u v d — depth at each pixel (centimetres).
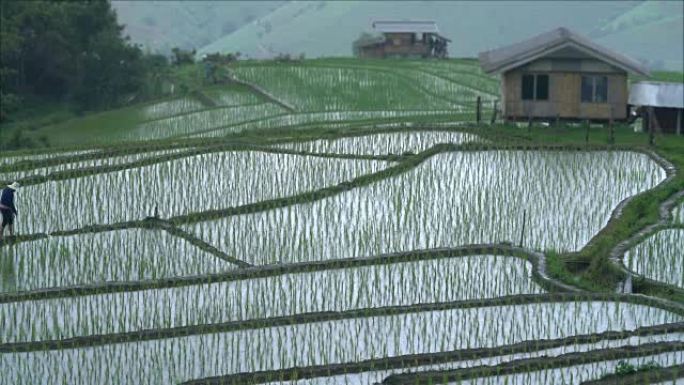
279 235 1959
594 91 3228
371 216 2077
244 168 2439
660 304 1564
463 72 5241
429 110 4044
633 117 3278
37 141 3875
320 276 1717
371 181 2319
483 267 1764
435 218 2070
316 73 5081
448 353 1373
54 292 1605
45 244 1877
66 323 1502
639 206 2128
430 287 1678
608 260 1784
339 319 1512
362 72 5100
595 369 1330
